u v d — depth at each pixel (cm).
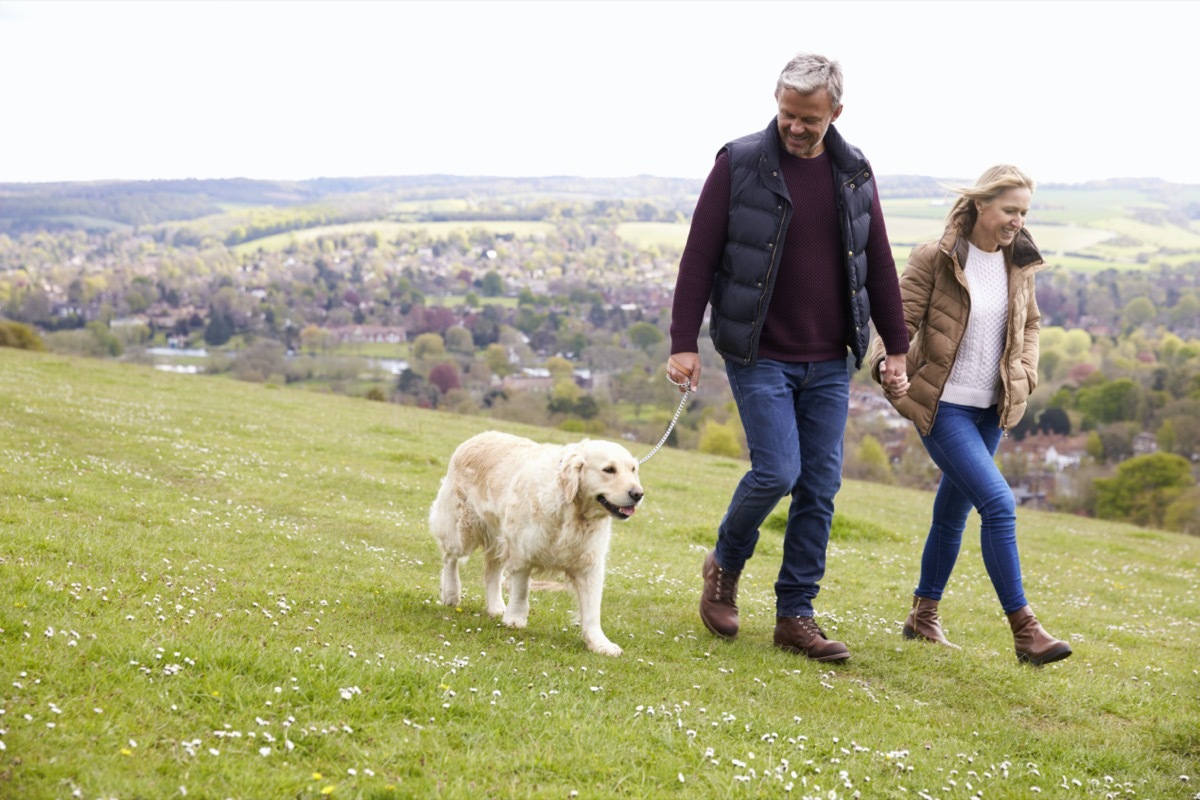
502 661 592
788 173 648
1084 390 7038
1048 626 977
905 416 732
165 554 807
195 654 509
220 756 411
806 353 667
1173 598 1370
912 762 503
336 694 489
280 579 776
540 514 654
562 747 464
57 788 362
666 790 436
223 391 3094
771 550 1314
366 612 693
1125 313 11319
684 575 1059
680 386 680
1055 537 2056
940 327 718
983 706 622
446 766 429
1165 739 583
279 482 1436
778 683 619
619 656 648
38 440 1453
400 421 2920
